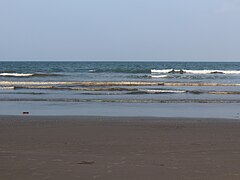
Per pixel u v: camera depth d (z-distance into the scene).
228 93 26.23
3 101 20.73
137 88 30.12
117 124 12.35
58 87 29.69
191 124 12.44
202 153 7.76
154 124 12.40
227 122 13.03
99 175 6.03
